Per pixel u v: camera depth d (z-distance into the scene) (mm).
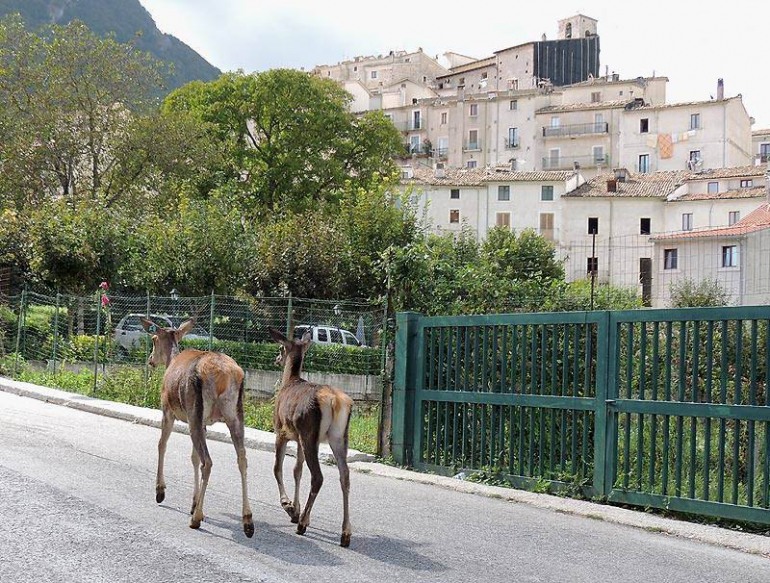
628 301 17203
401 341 12445
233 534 7754
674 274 23938
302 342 8758
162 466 8914
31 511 8141
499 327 11289
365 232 31938
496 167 80938
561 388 10680
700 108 83188
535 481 10617
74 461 11094
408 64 137750
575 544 7984
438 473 11789
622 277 24750
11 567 6414
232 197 35938
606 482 9930
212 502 9164
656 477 9578
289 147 54750
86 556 6781
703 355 9578
